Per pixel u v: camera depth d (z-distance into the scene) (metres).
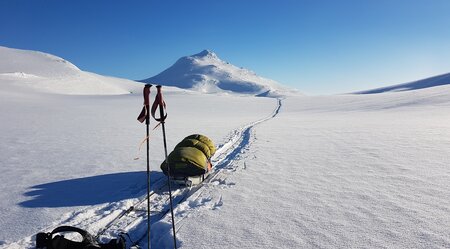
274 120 29.23
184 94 87.44
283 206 7.23
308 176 9.62
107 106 50.00
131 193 8.35
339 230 5.95
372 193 7.89
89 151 14.35
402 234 5.70
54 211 7.10
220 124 26.08
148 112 5.20
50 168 11.11
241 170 10.61
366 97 58.09
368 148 13.64
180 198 8.08
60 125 25.11
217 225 6.28
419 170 9.76
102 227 6.41
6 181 9.49
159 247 5.67
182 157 8.73
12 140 17.45
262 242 5.57
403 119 26.61
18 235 5.90
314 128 21.86
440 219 6.26
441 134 16.75
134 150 14.62
